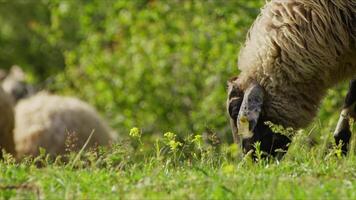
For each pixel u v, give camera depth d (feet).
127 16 185.78
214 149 93.09
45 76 273.54
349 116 99.91
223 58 159.63
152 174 76.64
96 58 194.29
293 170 80.07
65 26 231.71
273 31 95.86
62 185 74.59
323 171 78.95
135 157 95.14
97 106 195.42
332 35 94.73
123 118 183.21
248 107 95.30
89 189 73.77
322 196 68.80
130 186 73.67
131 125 179.22
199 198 69.15
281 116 96.32
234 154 88.22
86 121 154.10
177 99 179.52
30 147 149.89
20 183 75.72
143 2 188.85
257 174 78.18
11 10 285.43
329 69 96.22
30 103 158.81
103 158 93.15
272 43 95.61
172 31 179.32
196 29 174.81
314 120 99.14
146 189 71.82
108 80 192.44
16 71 276.41
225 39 158.81
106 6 197.26
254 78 96.99
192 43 173.78
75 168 88.79
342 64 97.19
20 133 152.76
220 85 161.48
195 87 176.45
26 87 243.60
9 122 144.56
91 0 206.18
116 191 72.23
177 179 75.72
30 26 268.21
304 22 94.58
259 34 97.14
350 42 95.66
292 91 96.17
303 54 94.63
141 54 184.96
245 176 76.13
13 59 284.61
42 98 161.58
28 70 268.00
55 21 215.51
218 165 86.07
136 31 184.75
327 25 94.32
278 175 76.69
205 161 87.61
